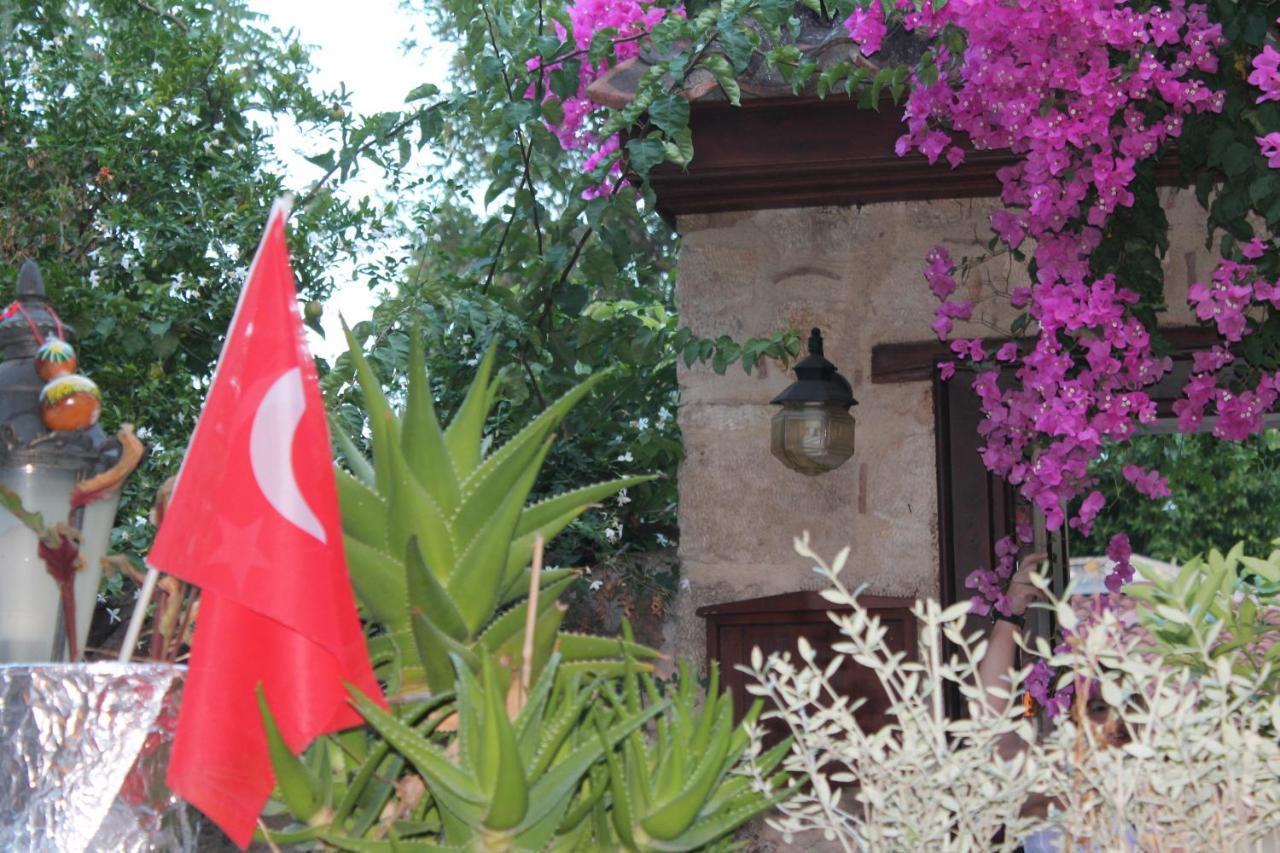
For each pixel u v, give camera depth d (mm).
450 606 1708
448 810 1537
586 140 4684
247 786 1664
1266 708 1584
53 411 2055
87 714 1674
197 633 1696
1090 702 2012
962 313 4215
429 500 1776
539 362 4949
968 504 4367
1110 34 3529
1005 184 3971
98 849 1653
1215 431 3891
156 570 1830
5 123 4785
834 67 3928
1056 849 1900
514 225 4938
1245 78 3648
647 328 4742
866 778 1611
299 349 1775
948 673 1628
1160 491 4066
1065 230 3926
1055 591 4371
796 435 4266
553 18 4562
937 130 3998
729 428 4535
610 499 4848
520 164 5000
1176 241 4367
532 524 1874
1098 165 3707
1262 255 3656
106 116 4844
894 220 4527
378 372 4512
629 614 4656
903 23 4117
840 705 1644
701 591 4480
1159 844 1518
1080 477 3918
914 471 4395
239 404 1744
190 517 1711
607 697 1792
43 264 4531
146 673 1722
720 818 1654
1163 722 1523
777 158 4277
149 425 4508
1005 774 1541
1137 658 1590
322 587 1676
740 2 3883
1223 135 3650
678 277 4648
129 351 4391
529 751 1578
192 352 4684
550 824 1540
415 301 4586
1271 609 1812
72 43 5043
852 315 4523
